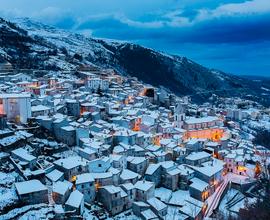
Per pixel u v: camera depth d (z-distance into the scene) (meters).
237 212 112.25
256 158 160.88
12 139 111.44
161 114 187.00
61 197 91.19
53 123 131.75
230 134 184.25
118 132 139.12
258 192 122.94
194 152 145.38
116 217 100.81
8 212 82.50
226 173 148.50
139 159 123.19
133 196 106.75
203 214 109.75
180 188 124.19
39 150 116.88
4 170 98.56
